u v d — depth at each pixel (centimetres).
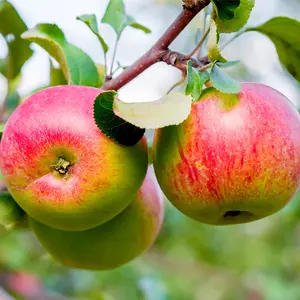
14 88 66
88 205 49
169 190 51
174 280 122
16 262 86
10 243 89
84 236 55
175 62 53
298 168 51
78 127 48
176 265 128
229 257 144
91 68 58
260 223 153
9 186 50
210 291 141
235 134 49
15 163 49
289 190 51
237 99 50
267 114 50
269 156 50
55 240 56
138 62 55
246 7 52
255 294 137
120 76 55
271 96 51
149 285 82
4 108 66
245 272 143
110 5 60
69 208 49
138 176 50
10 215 55
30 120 49
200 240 128
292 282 121
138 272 88
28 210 50
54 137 48
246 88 51
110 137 49
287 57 57
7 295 84
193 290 133
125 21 60
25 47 65
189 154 50
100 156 48
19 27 64
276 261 135
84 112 49
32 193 49
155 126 47
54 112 49
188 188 50
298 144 51
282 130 50
